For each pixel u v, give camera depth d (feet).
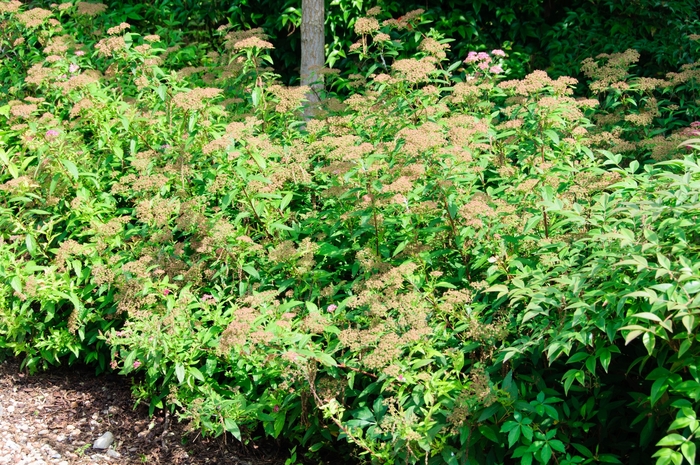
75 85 15.51
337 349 11.16
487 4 25.66
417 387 10.34
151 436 13.65
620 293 8.96
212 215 13.67
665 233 9.64
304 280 12.70
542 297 9.45
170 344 12.26
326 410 10.85
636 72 24.77
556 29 26.12
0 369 16.33
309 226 13.80
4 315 15.42
